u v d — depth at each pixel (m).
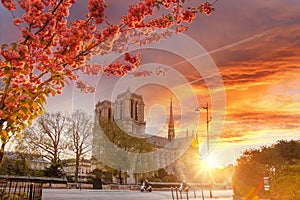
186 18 5.22
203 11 5.26
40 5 4.64
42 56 4.52
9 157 40.06
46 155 45.41
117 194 29.05
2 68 4.46
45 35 4.70
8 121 4.38
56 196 20.81
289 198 14.44
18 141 39.81
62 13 4.73
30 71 4.60
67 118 46.09
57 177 43.97
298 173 14.65
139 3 4.93
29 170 42.00
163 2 4.89
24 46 4.38
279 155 17.44
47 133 45.06
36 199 9.70
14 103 4.45
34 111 4.57
